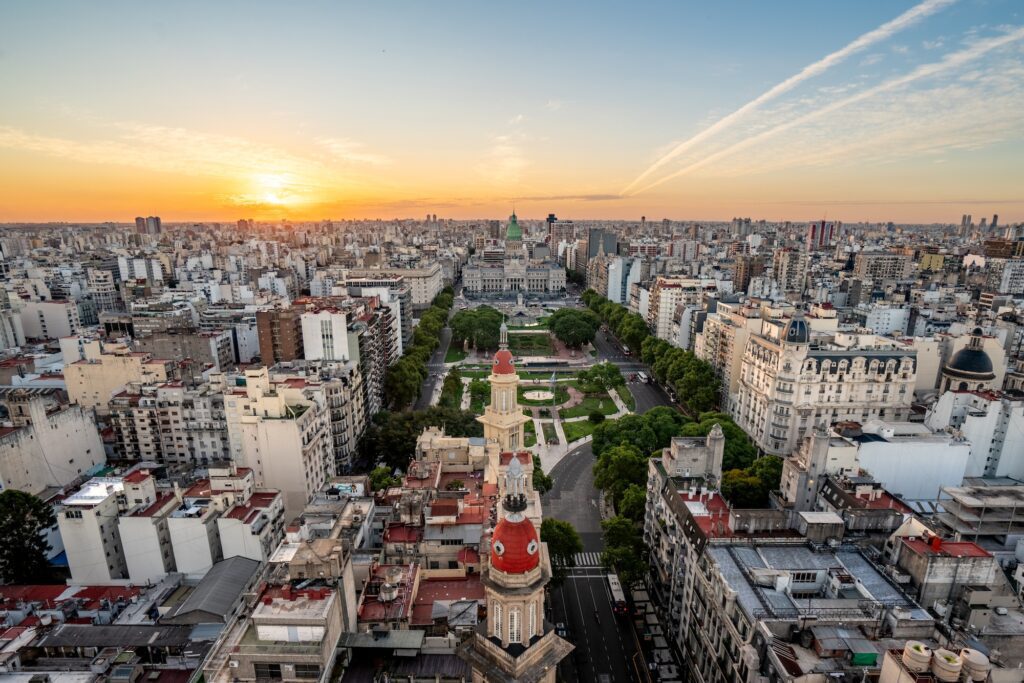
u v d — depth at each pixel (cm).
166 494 14175
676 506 13388
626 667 12231
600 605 14200
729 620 9856
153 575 13438
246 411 16538
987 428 16962
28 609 12006
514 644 7500
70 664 10138
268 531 13775
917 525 11438
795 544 11550
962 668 6900
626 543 14300
